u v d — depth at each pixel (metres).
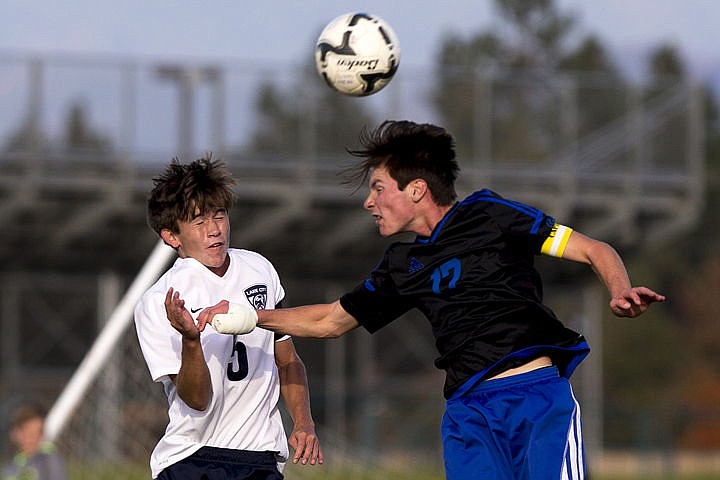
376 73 23.70
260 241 73.75
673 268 192.50
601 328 177.50
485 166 73.25
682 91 76.06
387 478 59.78
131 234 70.88
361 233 72.62
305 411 20.80
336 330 20.14
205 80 69.69
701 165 76.19
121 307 35.59
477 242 19.36
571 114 74.69
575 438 19.14
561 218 74.31
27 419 32.06
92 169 67.88
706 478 75.81
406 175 19.64
